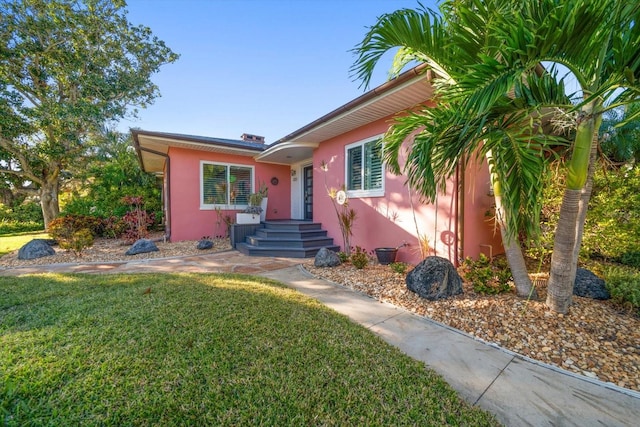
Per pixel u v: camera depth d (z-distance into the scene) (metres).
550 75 3.06
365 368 2.38
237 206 10.97
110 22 11.84
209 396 1.98
